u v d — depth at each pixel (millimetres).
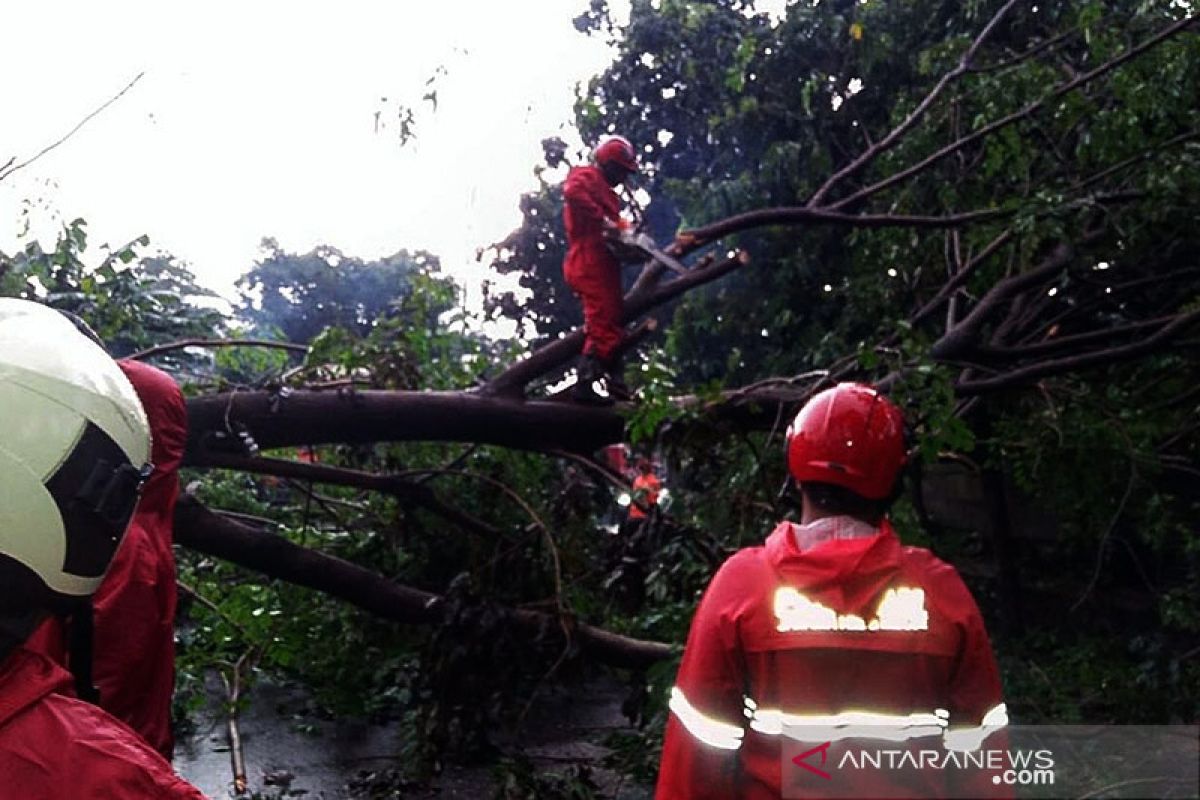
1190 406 6242
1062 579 7793
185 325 5543
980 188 6234
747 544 4438
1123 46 5773
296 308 11141
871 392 1933
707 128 8625
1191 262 6238
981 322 5215
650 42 8445
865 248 6844
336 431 4609
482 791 4555
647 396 4469
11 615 1693
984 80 5816
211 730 5203
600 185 5004
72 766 1591
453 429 4809
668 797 1738
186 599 4906
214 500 5652
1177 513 6125
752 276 8125
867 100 7754
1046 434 5504
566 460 5348
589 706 5914
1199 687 4559
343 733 5375
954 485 8836
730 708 1719
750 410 4629
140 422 1929
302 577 4656
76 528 1748
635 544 4562
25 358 1788
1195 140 5520
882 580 1683
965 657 1672
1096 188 5961
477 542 5379
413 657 5332
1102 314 6750
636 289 5227
